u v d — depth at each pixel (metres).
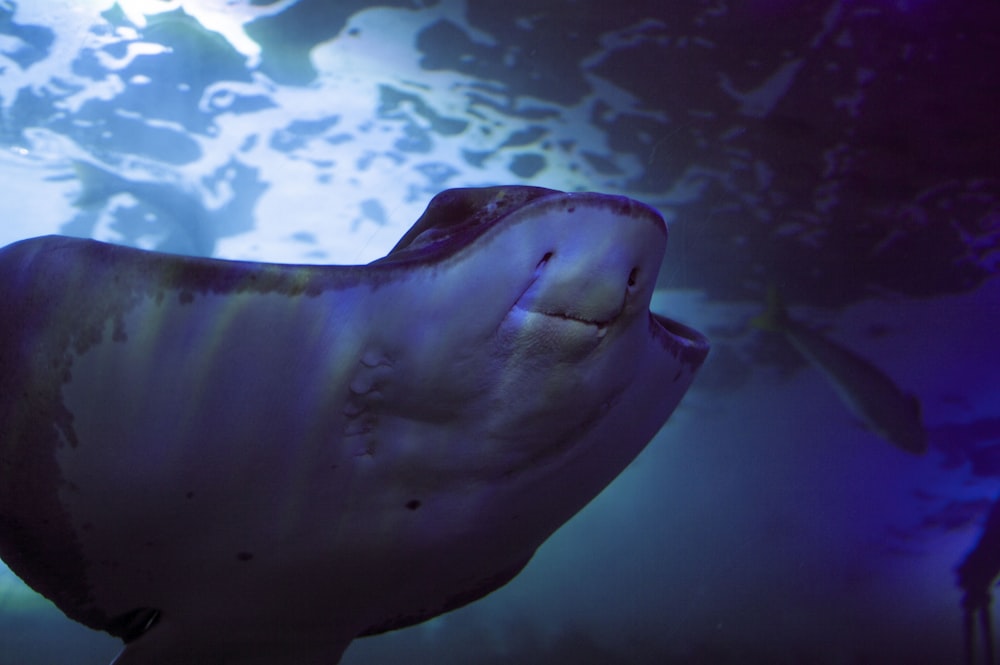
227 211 9.07
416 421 1.34
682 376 1.65
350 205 8.85
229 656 1.75
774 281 10.43
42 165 8.33
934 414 15.31
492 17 5.95
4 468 1.25
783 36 6.00
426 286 1.20
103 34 6.32
